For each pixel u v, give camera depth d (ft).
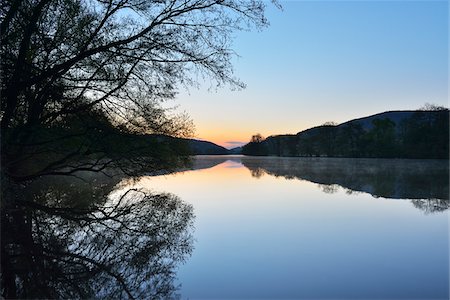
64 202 56.29
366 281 25.80
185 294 23.57
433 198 69.31
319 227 42.98
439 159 278.05
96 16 43.04
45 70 40.09
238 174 138.41
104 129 47.93
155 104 48.47
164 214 49.90
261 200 65.31
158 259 30.40
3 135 40.19
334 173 142.92
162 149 55.42
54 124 48.65
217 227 42.52
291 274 27.14
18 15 39.47
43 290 23.91
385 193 76.79
